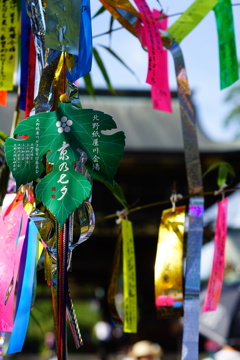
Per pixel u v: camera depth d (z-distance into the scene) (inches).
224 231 52.9
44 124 37.0
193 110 48.9
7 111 358.0
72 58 39.1
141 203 438.3
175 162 403.9
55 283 37.7
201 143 391.5
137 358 179.0
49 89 38.7
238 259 489.4
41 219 38.3
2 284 40.5
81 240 37.3
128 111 459.5
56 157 36.5
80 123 36.8
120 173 422.3
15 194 41.9
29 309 40.6
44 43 39.4
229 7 50.3
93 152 36.4
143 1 45.1
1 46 48.0
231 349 149.3
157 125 443.5
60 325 36.8
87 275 554.6
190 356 46.1
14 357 354.6
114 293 54.1
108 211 439.5
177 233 49.5
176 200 50.4
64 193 35.7
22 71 48.9
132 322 54.2
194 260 48.5
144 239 455.5
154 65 46.0
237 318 156.3
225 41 50.7
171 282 48.9
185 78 48.5
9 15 48.3
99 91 470.6
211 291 52.6
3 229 41.4
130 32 46.7
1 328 40.2
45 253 39.8
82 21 39.6
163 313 48.8
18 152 36.7
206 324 163.5
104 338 507.5
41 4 39.6
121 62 54.9
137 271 477.4
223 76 50.9
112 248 501.7
